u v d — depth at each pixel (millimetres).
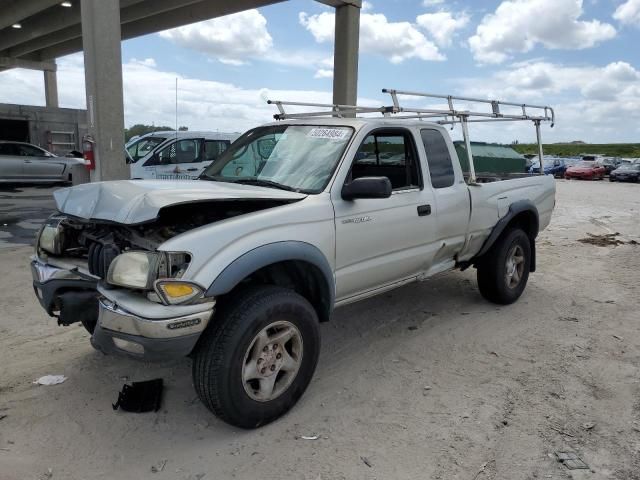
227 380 2947
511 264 5629
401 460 2910
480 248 5277
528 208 5621
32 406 3414
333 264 3607
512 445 3051
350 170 3771
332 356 4305
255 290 3139
